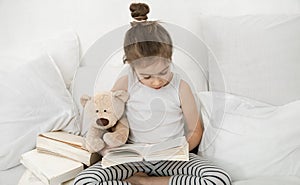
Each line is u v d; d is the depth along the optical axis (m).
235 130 1.35
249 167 1.31
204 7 1.77
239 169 1.32
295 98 1.49
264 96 1.51
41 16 1.82
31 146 1.48
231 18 1.61
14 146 1.45
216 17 1.64
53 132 1.49
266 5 1.72
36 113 1.50
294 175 1.28
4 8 1.80
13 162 1.46
